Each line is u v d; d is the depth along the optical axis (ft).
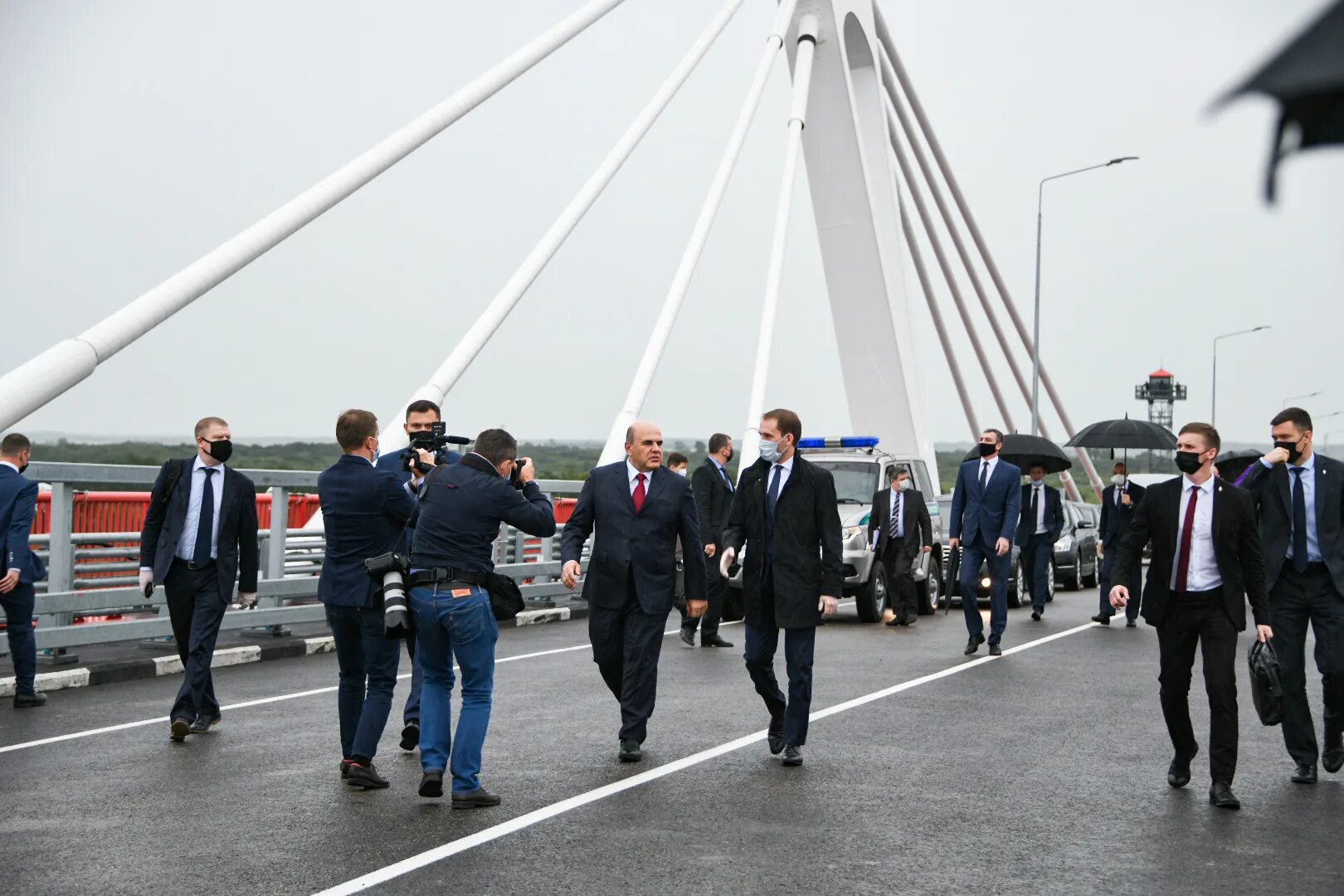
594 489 24.64
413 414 25.11
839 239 96.48
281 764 22.71
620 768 22.44
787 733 22.85
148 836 17.46
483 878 15.37
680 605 44.16
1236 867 16.16
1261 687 20.61
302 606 43.19
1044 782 21.54
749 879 15.37
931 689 32.71
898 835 17.66
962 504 41.68
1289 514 22.85
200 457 26.14
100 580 36.99
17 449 29.45
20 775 21.67
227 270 40.78
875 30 104.94
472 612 19.62
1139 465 223.92
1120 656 40.81
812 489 23.31
